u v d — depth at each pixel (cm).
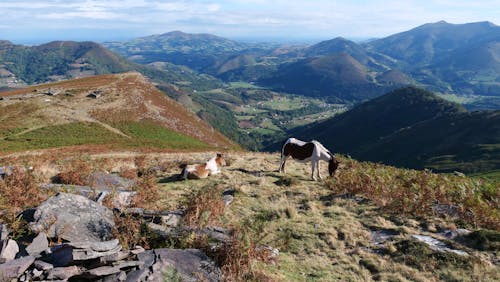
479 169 13575
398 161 17750
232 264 762
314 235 1061
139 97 10875
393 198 1373
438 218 1203
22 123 7631
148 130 9150
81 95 10088
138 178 1659
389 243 995
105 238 809
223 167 2030
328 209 1302
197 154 3005
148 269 672
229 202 1298
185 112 12088
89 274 619
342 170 1936
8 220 795
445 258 899
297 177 1828
